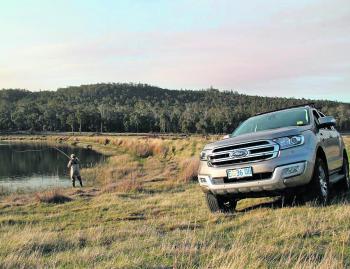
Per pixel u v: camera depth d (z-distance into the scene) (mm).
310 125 7621
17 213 12523
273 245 5105
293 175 6719
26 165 37969
